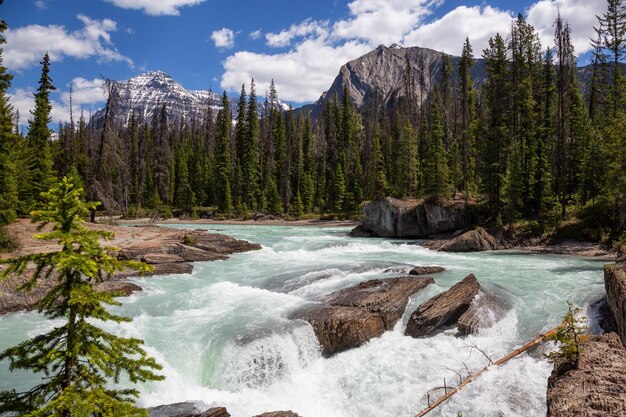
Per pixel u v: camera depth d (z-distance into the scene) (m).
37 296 17.03
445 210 43.19
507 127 43.50
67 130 67.19
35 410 4.12
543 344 12.48
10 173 31.77
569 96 45.69
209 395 11.66
